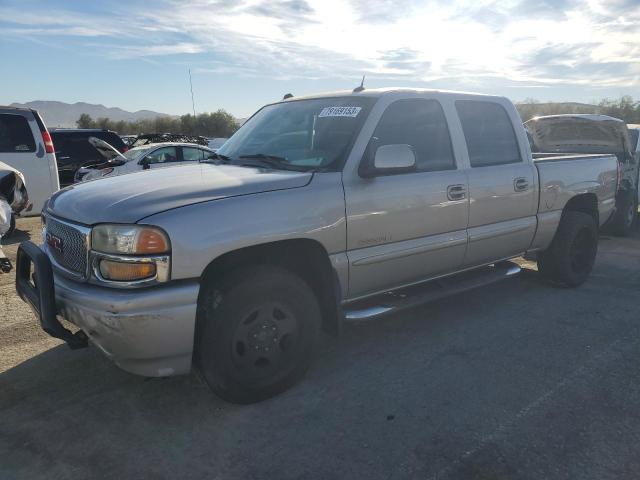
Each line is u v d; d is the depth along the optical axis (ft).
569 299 18.08
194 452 9.43
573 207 19.61
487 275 16.19
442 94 14.70
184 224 9.64
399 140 13.26
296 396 11.37
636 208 32.14
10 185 26.30
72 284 10.10
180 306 9.62
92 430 10.11
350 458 9.23
